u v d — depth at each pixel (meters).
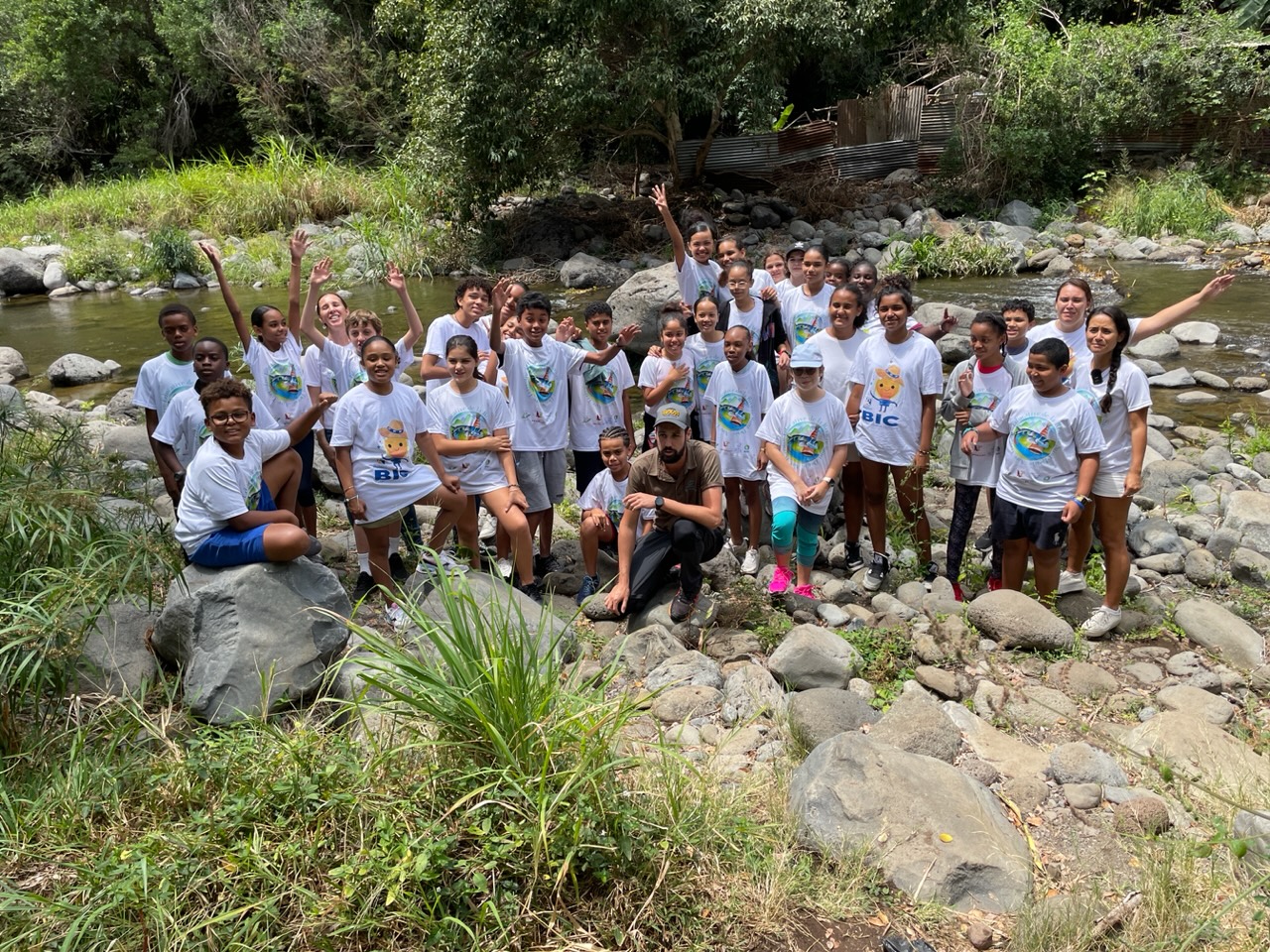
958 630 4.78
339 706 3.99
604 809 3.10
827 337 5.79
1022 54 16.47
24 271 15.95
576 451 6.03
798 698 4.11
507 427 5.30
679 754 3.46
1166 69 16.05
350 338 6.36
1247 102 16.42
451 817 3.13
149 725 3.62
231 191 18.56
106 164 25.61
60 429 6.15
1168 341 9.98
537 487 5.58
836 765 3.56
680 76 15.08
